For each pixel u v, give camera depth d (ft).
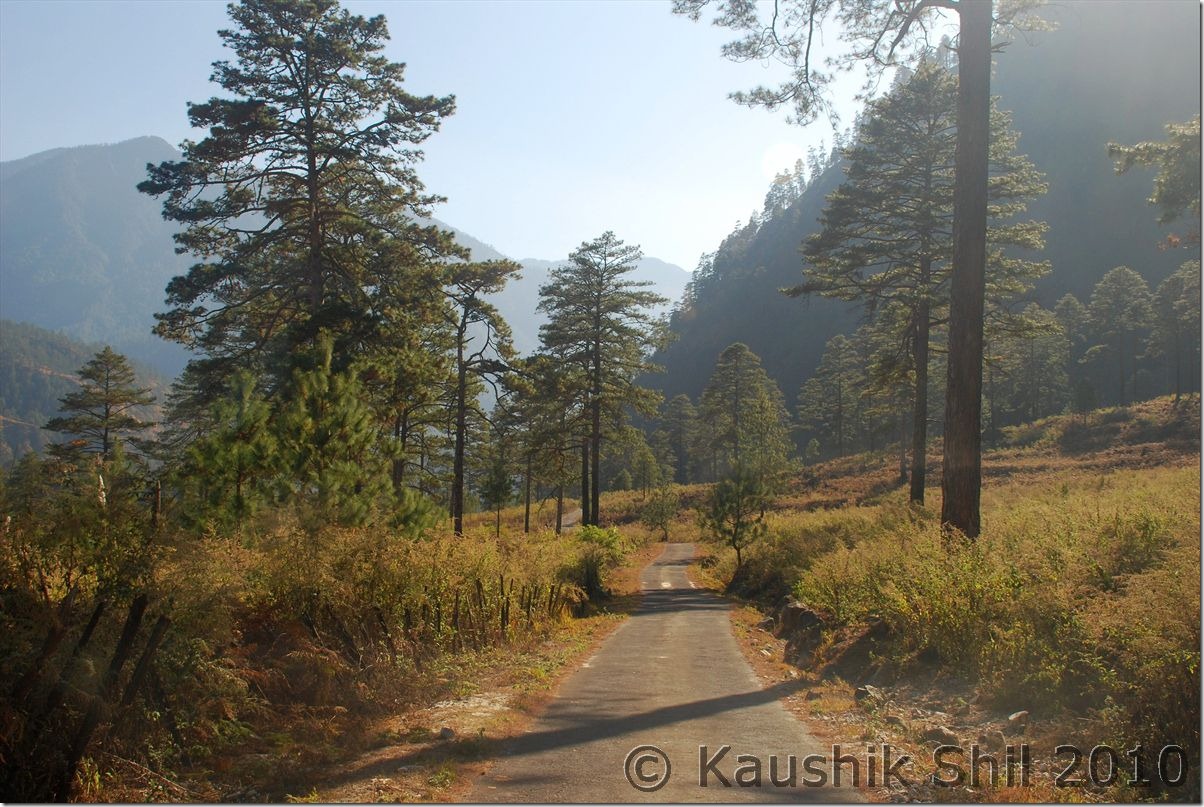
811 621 49.47
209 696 24.43
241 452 41.37
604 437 151.02
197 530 31.48
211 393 73.46
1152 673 21.65
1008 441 222.07
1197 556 23.94
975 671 30.78
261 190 77.61
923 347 89.76
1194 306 204.33
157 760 21.57
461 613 44.57
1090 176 482.69
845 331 509.76
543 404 145.69
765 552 108.17
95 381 142.61
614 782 21.53
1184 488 43.96
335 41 74.84
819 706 31.17
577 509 279.49
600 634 59.47
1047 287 431.43
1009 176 86.07
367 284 78.95
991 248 89.86
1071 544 35.60
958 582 35.06
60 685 20.16
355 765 23.20
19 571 21.31
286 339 70.08
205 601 23.73
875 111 90.22
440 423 123.95
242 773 22.00
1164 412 198.08
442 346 106.52
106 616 22.90
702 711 30.91
